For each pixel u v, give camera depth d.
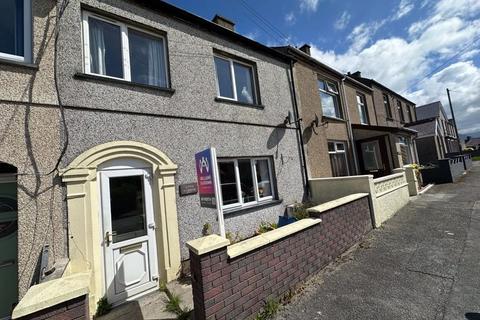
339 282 3.70
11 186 3.64
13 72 3.47
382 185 7.16
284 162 7.43
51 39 3.84
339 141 10.22
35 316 1.86
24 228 3.31
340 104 10.91
